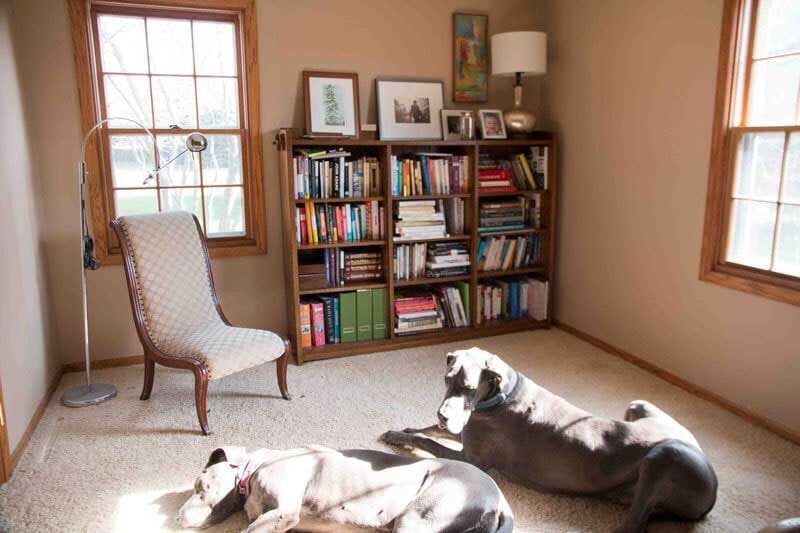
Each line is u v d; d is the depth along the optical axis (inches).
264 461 83.8
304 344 146.6
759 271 110.7
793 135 103.9
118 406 121.0
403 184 149.6
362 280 152.1
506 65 152.4
